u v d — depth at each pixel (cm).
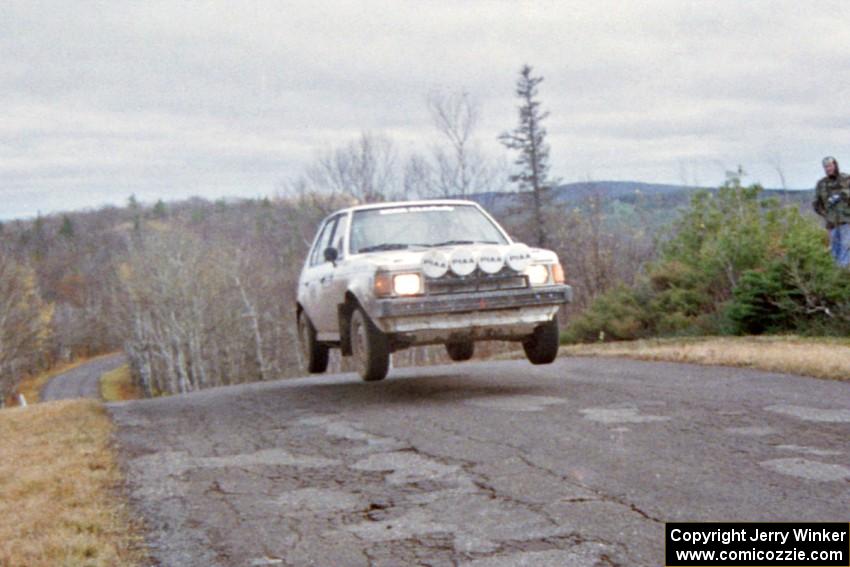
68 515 532
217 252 7031
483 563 412
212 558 450
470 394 922
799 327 1473
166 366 7550
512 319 896
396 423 773
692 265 1934
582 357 1338
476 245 941
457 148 4194
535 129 5212
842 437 624
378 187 4344
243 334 6744
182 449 737
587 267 2922
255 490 579
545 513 479
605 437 655
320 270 1070
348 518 500
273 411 923
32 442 833
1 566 450
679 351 1195
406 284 871
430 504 514
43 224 19550
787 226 1806
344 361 3678
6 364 6194
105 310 11831
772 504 473
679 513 465
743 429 662
